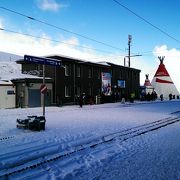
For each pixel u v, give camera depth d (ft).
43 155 29.66
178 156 29.66
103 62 166.61
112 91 168.55
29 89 113.50
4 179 21.67
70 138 40.06
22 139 38.55
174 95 251.80
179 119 71.10
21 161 27.02
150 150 32.68
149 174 23.24
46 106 118.62
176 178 22.18
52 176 22.50
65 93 128.77
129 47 192.03
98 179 21.89
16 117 67.82
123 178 22.16
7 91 112.98
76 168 24.90
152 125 57.00
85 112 86.63
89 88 146.00
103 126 53.72
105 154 30.53
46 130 47.55
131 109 103.71
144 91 207.51
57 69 123.24
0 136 40.75
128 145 35.70
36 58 53.31
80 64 139.13
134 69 195.31
